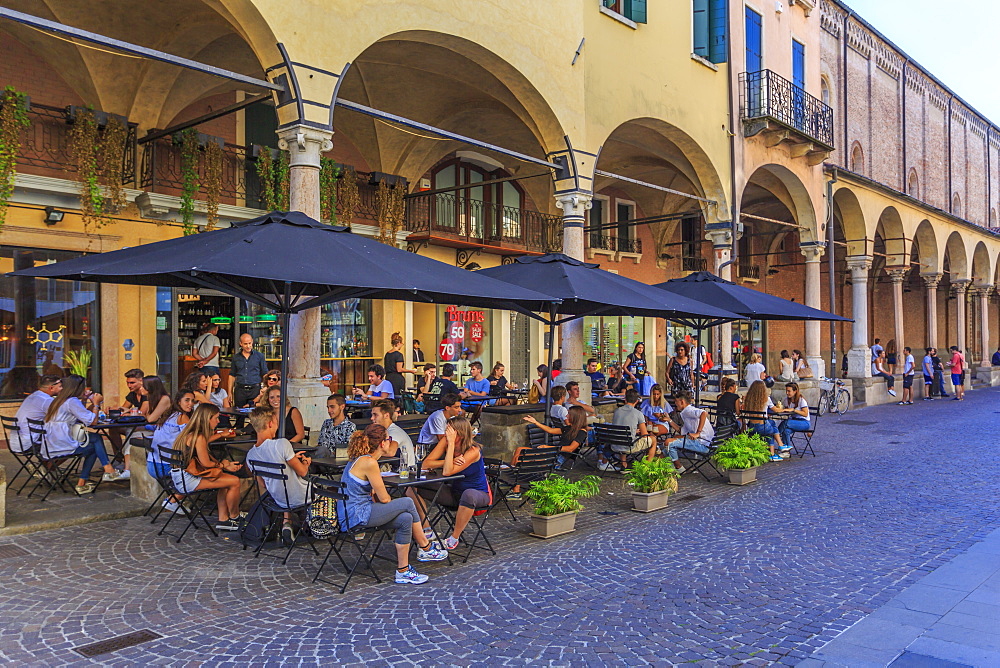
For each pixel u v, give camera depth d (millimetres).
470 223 18188
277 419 7992
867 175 28438
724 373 18266
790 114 19750
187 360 13188
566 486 7652
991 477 10859
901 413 20625
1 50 10844
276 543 6844
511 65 12078
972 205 39156
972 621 5105
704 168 17234
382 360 16297
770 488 10008
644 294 10148
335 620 5074
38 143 11070
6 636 4691
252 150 12820
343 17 9414
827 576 6211
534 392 13164
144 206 11969
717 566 6480
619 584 5957
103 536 6941
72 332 11766
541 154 17750
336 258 6320
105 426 8352
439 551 6426
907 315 37656
